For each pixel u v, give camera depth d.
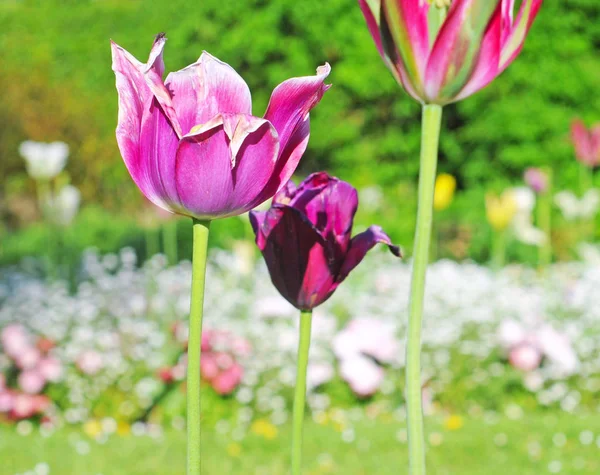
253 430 5.59
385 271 8.95
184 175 0.99
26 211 13.42
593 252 9.21
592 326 7.02
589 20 13.27
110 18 16.92
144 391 5.79
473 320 6.85
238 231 11.10
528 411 6.21
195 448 1.01
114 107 14.12
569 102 13.38
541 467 4.67
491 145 13.57
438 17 1.08
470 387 6.23
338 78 14.16
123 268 9.20
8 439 5.30
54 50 17.19
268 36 14.16
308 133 1.06
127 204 13.45
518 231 8.59
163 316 7.04
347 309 7.36
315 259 1.26
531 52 13.23
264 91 14.68
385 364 6.31
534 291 8.18
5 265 10.80
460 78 1.08
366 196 12.07
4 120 12.84
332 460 4.82
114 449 5.02
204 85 1.06
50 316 6.62
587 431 5.31
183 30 14.88
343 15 14.09
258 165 1.01
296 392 1.30
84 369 5.78
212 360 5.81
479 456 4.88
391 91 13.96
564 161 13.20
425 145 1.11
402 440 5.21
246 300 7.52
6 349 5.80
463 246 11.01
